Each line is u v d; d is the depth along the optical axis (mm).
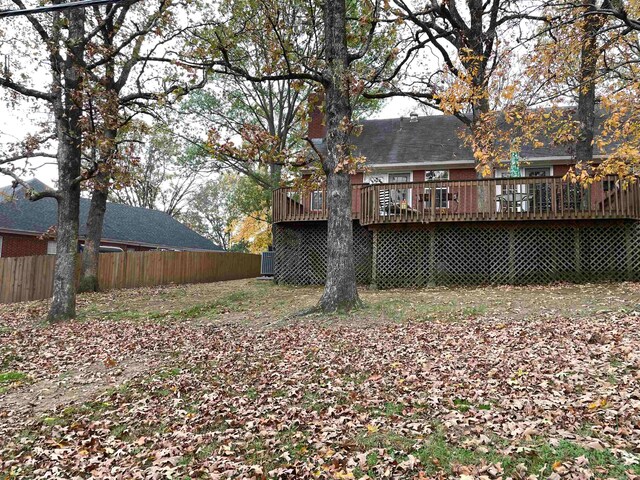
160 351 8328
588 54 9656
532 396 4902
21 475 4387
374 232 14797
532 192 13398
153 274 20672
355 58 10641
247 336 8969
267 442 4520
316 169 12102
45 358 8328
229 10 12266
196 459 4352
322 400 5457
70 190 11695
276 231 17406
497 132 10367
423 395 5297
